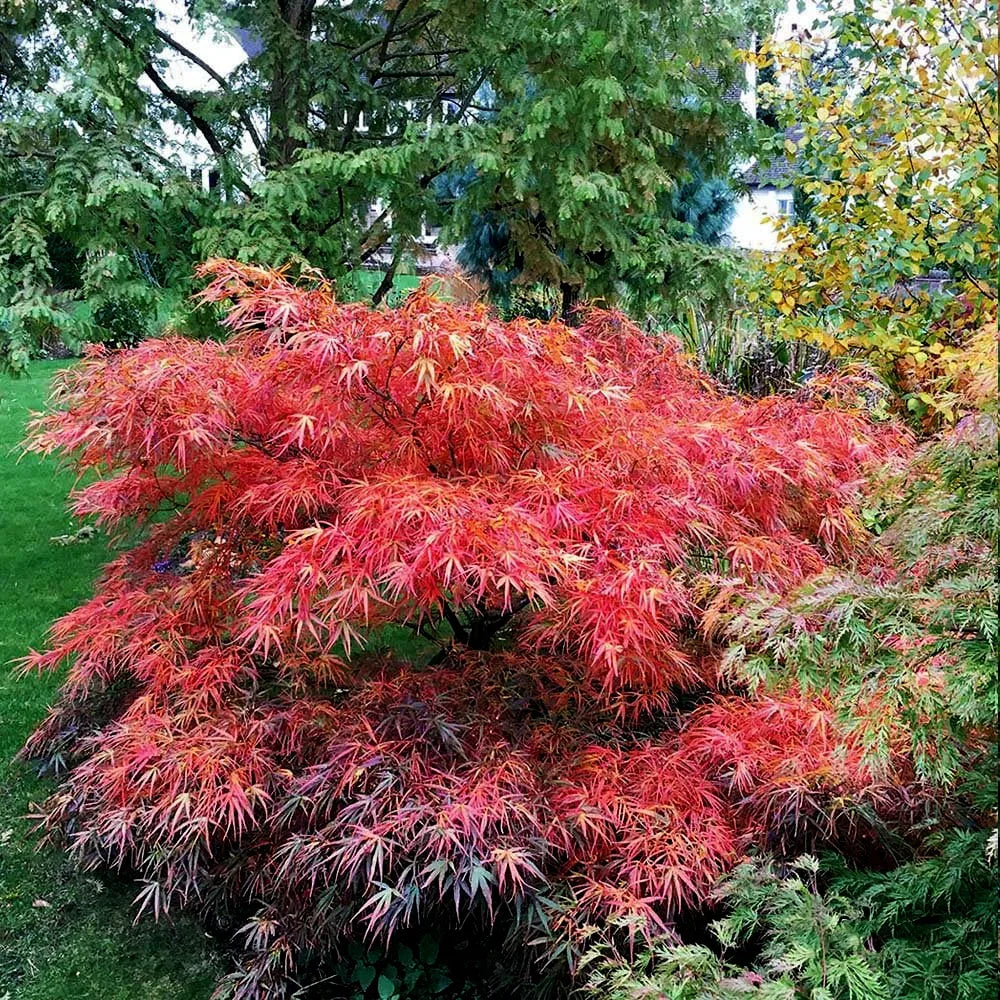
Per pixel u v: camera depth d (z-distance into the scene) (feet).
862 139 12.82
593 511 7.05
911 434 9.91
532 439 7.28
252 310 7.07
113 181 12.51
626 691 7.51
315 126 16.42
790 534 8.13
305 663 7.54
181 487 7.98
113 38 13.91
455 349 6.36
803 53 13.21
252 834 7.15
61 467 7.87
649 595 6.23
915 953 5.06
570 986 6.00
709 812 6.35
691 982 5.07
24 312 13.09
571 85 14.15
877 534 8.41
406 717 6.86
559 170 14.19
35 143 13.96
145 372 6.81
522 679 7.67
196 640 7.90
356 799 6.35
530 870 5.77
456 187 20.84
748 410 9.21
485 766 6.49
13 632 13.56
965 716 4.68
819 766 6.23
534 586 5.81
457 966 6.99
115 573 8.99
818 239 13.71
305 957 6.72
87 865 7.82
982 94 10.41
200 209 14.25
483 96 17.43
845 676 5.24
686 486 7.38
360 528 6.32
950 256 12.09
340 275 15.75
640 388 9.46
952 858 5.35
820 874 6.09
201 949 7.55
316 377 6.89
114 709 8.86
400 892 5.67
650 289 17.98
